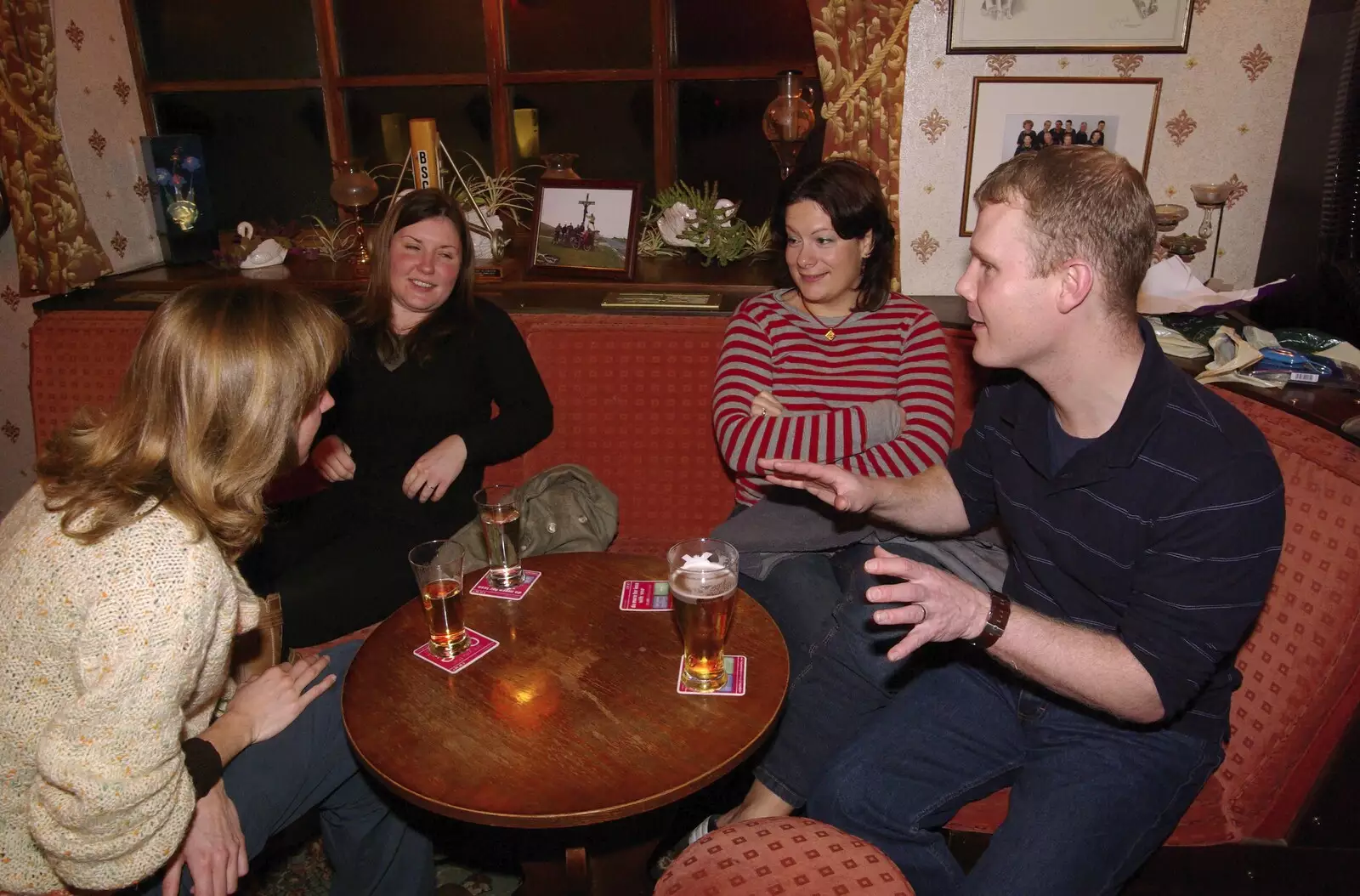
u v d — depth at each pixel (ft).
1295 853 4.69
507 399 7.09
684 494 7.62
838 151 7.47
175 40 9.28
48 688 3.49
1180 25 7.06
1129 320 3.85
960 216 7.88
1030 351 3.95
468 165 9.41
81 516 3.35
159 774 3.34
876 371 6.23
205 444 3.46
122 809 3.22
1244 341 5.75
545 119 9.14
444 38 9.02
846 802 4.50
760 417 6.03
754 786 5.22
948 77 7.52
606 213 8.20
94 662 3.25
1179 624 3.83
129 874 3.39
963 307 7.63
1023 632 3.76
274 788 4.36
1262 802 4.65
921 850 4.47
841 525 5.79
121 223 9.18
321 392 3.90
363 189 8.64
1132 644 3.86
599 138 9.15
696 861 3.90
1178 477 3.89
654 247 8.97
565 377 7.54
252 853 4.33
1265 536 3.76
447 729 3.92
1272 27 6.93
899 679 5.15
